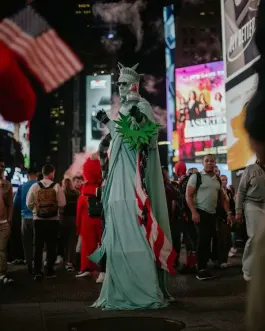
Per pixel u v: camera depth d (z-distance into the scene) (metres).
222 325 4.47
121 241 5.59
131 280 5.49
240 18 15.91
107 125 6.23
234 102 16.67
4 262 7.99
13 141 52.38
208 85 48.38
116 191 5.77
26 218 9.68
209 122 47.94
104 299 5.61
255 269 0.97
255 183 6.64
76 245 10.19
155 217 5.88
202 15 70.06
